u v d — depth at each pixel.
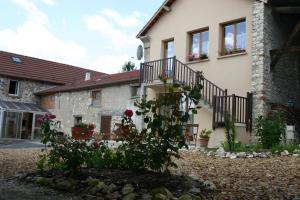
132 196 4.68
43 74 30.80
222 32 14.94
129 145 5.62
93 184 5.28
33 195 5.07
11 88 29.00
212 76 14.81
